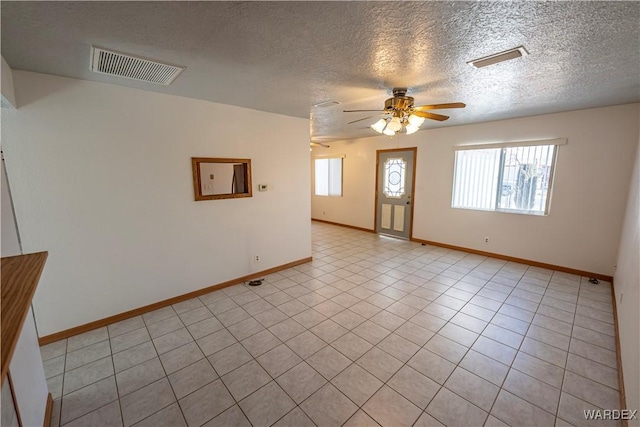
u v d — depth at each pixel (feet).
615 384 6.54
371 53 6.31
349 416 5.79
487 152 15.21
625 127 11.19
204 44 5.82
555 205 13.19
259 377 6.86
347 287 11.92
